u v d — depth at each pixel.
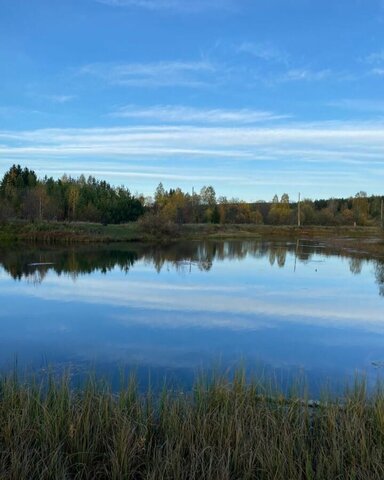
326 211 93.12
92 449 5.93
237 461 5.75
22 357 11.44
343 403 7.32
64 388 6.95
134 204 79.69
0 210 53.28
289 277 26.28
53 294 20.08
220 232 69.75
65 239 50.47
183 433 6.13
